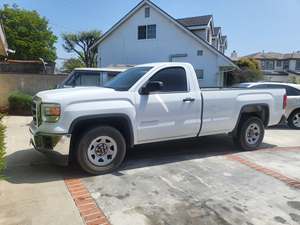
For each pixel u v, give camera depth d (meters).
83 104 4.77
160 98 5.45
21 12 44.06
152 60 25.17
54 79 15.66
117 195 4.20
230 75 28.78
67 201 3.98
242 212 3.74
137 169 5.34
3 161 4.31
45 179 4.78
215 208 3.84
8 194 4.17
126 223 3.44
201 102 5.91
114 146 5.13
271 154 6.57
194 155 6.34
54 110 4.62
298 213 3.73
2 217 3.52
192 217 3.60
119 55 26.27
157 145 7.18
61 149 4.67
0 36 11.96
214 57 23.09
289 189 4.49
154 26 24.81
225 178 4.94
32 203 3.90
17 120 11.30
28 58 44.22
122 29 26.02
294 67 50.44
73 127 4.70
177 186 4.56
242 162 5.88
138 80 5.37
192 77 5.91
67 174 5.03
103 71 9.68
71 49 51.19
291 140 8.39
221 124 6.26
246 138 6.76
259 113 7.00
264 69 51.50
